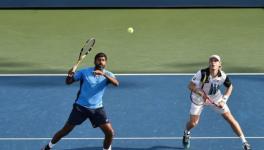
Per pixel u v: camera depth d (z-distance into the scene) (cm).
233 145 3266
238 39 5675
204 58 5109
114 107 3859
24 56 5150
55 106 3875
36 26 6069
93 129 3500
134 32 5881
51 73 4644
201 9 6625
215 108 3145
